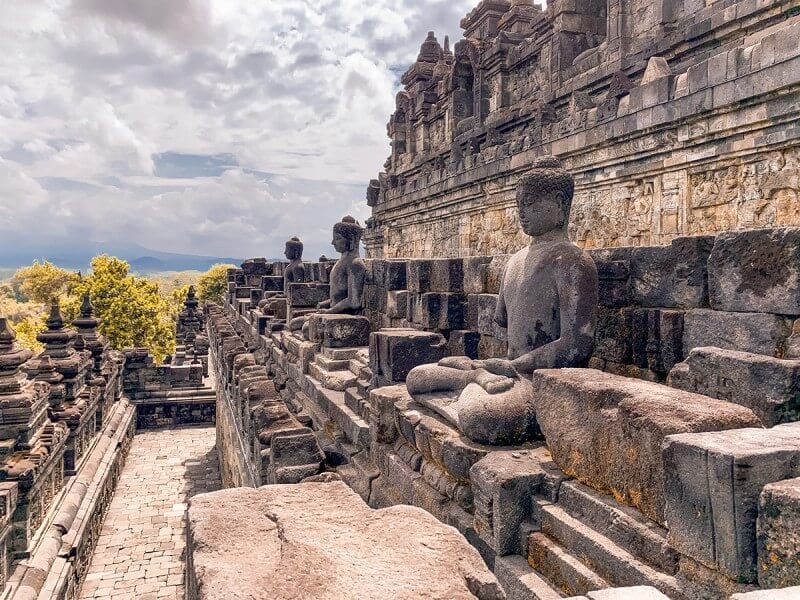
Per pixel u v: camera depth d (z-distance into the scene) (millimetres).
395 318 9922
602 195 16422
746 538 2582
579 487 3895
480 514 4348
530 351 5418
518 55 28578
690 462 2811
